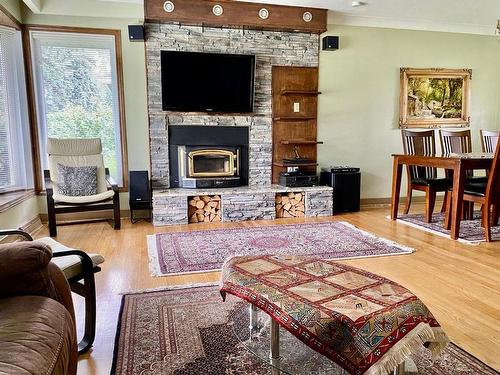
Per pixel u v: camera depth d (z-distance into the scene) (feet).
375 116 18.76
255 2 15.84
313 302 4.72
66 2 15.08
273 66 17.20
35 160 15.49
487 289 8.62
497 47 19.97
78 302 7.98
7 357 3.33
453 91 19.53
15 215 12.94
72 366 4.45
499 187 12.12
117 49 15.70
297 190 16.51
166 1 15.07
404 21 18.43
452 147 16.07
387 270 9.82
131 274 9.65
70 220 16.05
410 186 16.06
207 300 8.05
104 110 16.20
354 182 17.29
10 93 14.62
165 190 16.02
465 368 5.68
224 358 5.97
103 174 15.43
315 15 16.71
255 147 17.43
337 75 18.04
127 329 6.85
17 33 14.71
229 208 15.74
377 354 4.23
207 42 16.33
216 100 16.43
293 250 11.53
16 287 4.53
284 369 4.67
